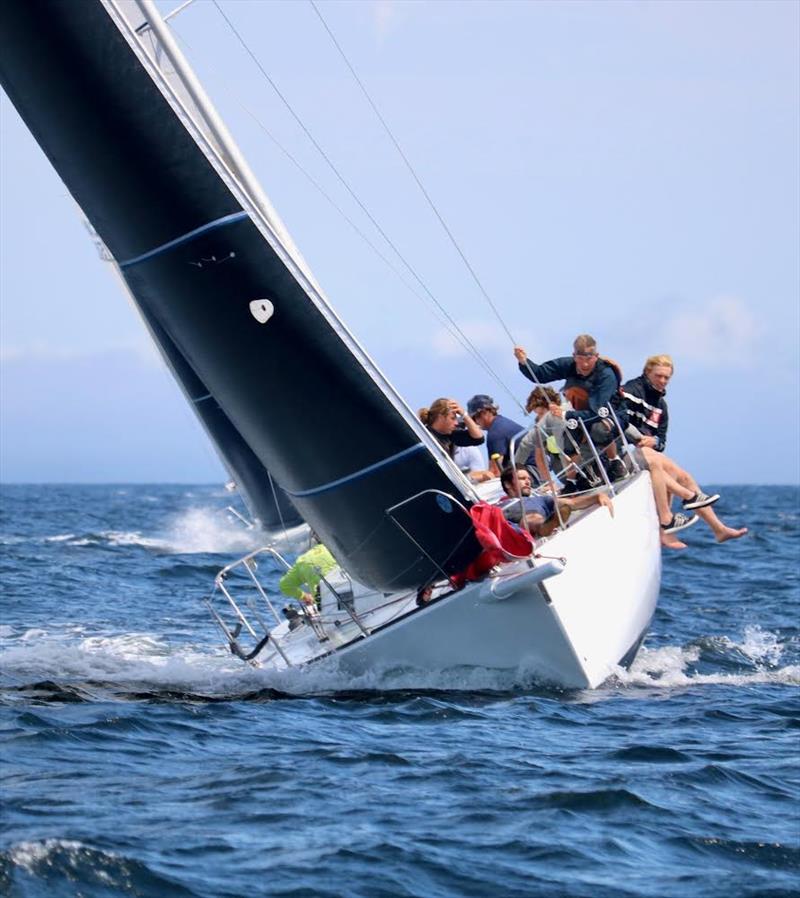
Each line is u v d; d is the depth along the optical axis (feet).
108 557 333.21
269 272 127.24
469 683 130.31
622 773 101.45
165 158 125.49
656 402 162.09
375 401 128.36
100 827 83.56
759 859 83.25
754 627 198.90
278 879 76.07
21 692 130.11
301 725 116.57
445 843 83.61
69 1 122.93
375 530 131.44
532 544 126.21
